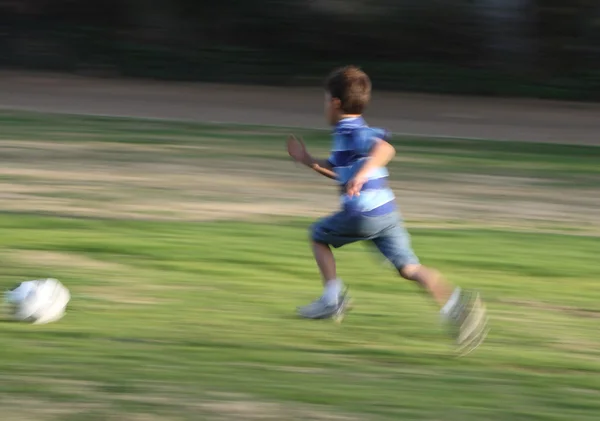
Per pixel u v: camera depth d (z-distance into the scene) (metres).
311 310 21.92
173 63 82.75
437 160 48.44
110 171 42.75
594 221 36.50
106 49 83.31
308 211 36.12
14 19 84.12
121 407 16.12
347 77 20.17
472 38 80.94
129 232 31.22
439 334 21.58
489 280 27.19
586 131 62.84
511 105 74.62
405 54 82.12
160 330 20.94
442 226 34.47
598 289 26.55
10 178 40.47
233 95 74.94
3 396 16.45
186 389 17.11
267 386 17.44
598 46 79.19
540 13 80.00
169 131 54.81
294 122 61.81
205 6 83.31
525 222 35.88
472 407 16.78
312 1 80.94
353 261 28.47
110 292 24.20
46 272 26.02
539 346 21.00
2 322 21.16
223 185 40.50
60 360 18.47
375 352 19.95
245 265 27.59
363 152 19.83
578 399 17.45
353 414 16.23
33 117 58.31
